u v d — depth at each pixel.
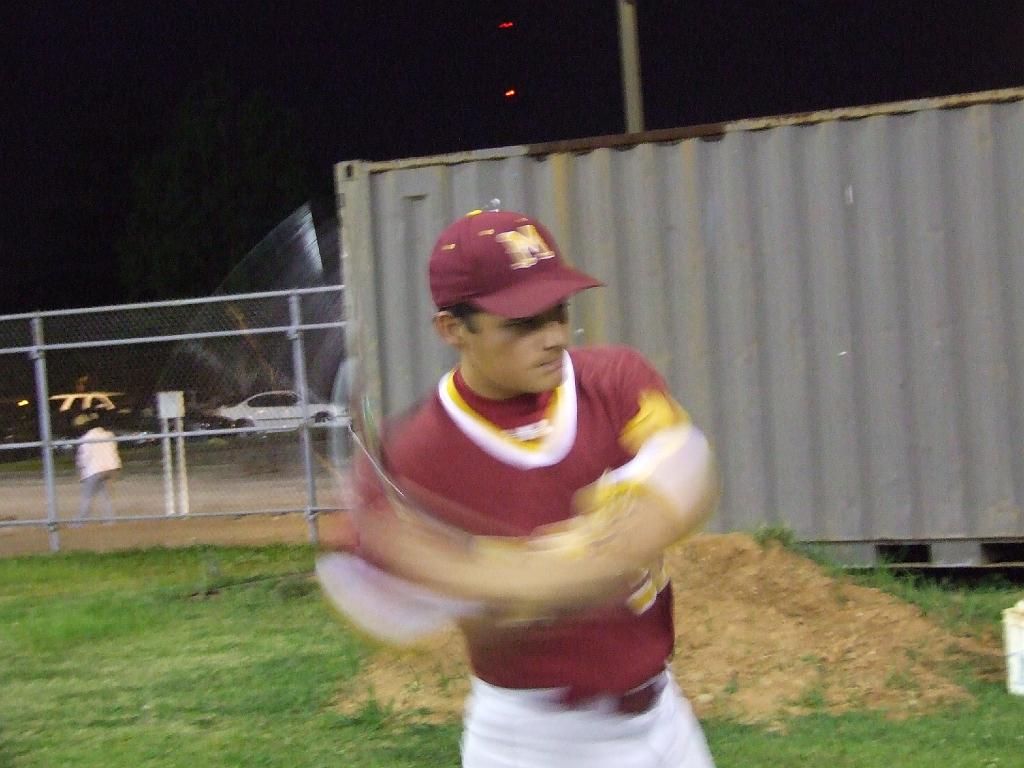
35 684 6.87
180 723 6.01
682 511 1.75
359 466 1.96
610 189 8.16
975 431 7.71
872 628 6.36
